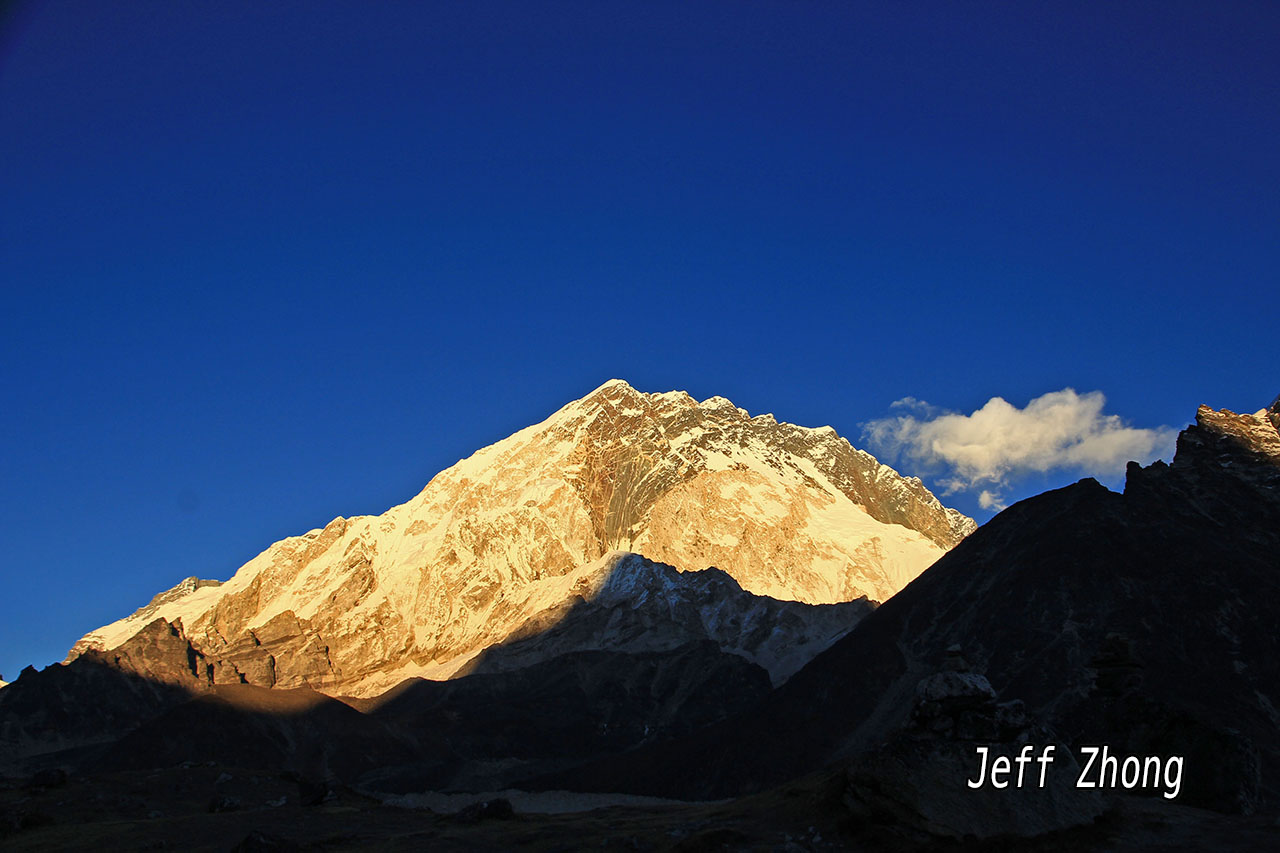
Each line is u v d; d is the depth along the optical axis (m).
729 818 50.09
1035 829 41.25
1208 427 198.00
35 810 64.56
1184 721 54.53
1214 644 140.25
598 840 49.53
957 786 42.31
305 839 55.38
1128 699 59.88
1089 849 40.25
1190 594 150.50
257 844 51.62
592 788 186.62
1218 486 181.12
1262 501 174.38
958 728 44.22
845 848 42.75
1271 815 45.59
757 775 164.12
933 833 41.19
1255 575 150.25
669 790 173.88
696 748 184.88
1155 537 166.75
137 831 59.69
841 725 167.00
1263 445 189.00
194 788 72.81
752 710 189.88
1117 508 179.88
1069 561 168.38
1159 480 187.62
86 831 60.25
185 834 59.06
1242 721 122.38
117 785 72.44
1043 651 152.25
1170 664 138.25
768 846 43.91
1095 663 63.44
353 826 60.72
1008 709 44.44
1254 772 50.25
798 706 178.62
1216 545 161.62
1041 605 163.38
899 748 44.06
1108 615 153.25
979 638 165.38
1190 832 41.81
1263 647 136.62
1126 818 43.53
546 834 52.59
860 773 44.91
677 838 47.56
